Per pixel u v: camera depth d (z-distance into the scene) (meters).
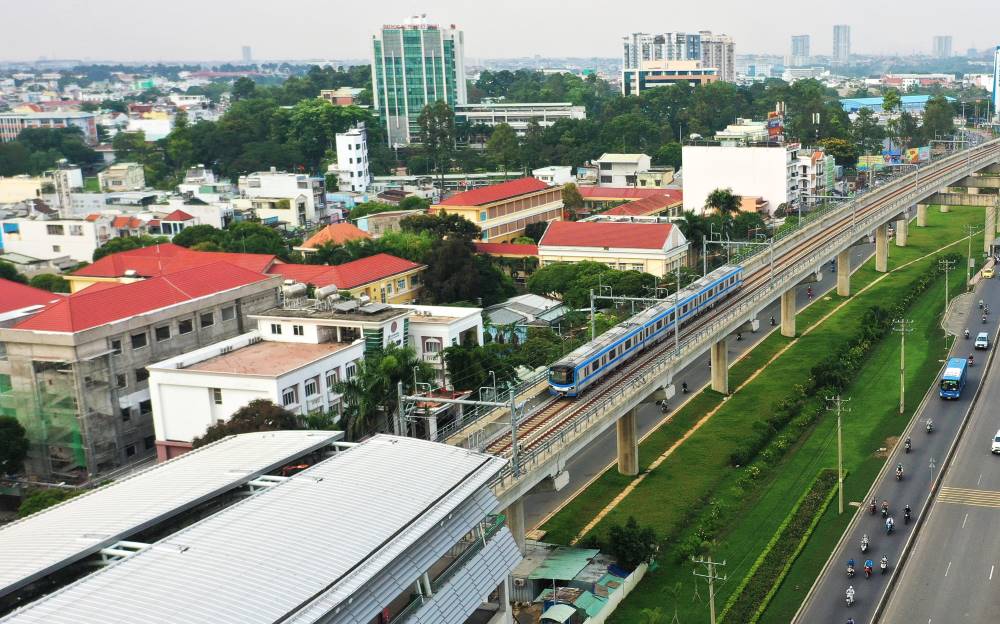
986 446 131.88
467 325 152.75
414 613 71.94
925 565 103.00
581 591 97.75
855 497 119.50
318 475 79.12
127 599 60.34
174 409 128.75
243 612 60.06
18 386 133.88
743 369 169.50
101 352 133.00
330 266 190.12
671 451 136.12
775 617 95.06
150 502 74.50
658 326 146.62
